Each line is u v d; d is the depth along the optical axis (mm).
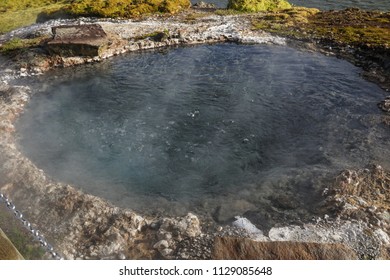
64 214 9273
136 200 10336
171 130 13828
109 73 19016
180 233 8570
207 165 11906
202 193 10625
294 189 10320
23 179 10508
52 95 16922
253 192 10414
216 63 19500
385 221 8648
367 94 15664
